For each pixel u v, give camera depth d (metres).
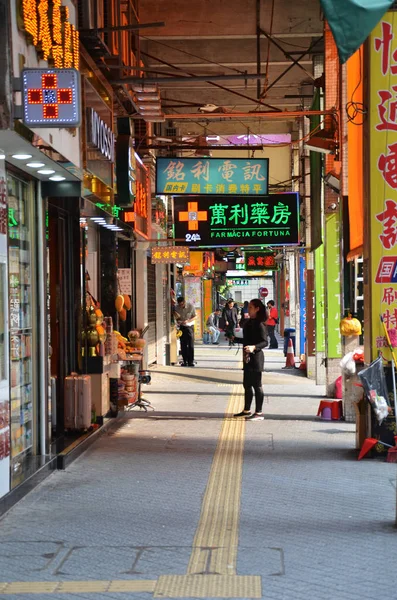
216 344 39.72
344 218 13.27
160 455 10.43
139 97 13.31
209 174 18.19
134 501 8.00
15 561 6.10
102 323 12.90
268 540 6.58
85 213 12.36
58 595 5.35
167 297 26.52
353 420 13.48
